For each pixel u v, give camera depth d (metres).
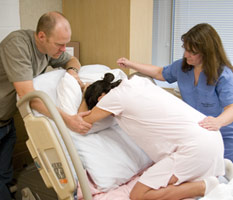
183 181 1.71
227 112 1.89
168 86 3.41
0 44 1.88
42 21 1.80
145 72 2.45
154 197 1.70
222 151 1.76
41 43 1.88
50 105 1.52
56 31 1.78
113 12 2.84
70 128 1.83
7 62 1.83
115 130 2.07
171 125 1.74
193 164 1.69
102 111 1.78
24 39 1.86
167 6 3.45
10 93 2.00
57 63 2.30
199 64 2.09
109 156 1.89
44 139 1.63
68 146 1.51
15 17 2.75
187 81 2.21
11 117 2.23
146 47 3.08
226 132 2.20
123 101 1.76
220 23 3.29
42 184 2.55
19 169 2.89
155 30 3.58
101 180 1.80
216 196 1.58
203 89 2.11
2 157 2.35
